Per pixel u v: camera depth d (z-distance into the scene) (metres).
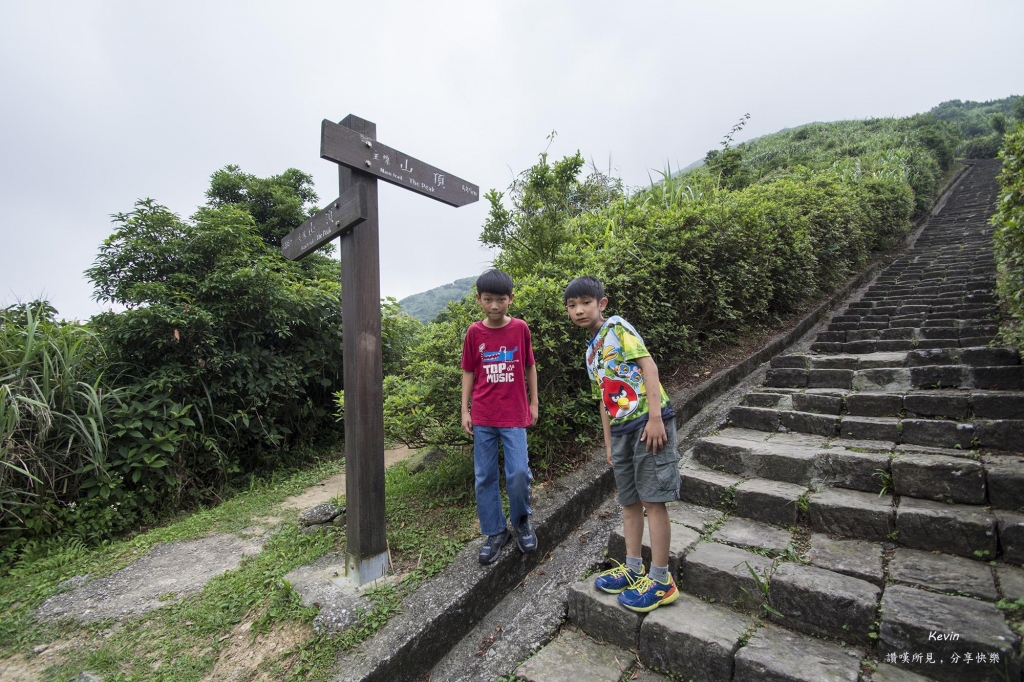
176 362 4.70
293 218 9.00
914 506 2.27
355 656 1.87
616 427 2.06
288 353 5.75
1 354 3.89
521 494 2.35
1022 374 3.04
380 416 2.36
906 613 1.71
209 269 5.28
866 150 16.84
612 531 2.46
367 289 2.30
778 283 5.73
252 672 1.92
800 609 1.87
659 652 1.89
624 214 4.75
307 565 2.57
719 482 2.74
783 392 3.69
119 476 3.97
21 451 3.62
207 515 3.83
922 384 3.41
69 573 3.06
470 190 2.85
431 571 2.30
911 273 7.28
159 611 2.46
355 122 2.34
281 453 5.40
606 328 2.11
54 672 2.13
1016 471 2.20
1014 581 1.83
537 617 2.19
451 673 1.97
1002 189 3.11
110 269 4.97
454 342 3.10
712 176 7.20
